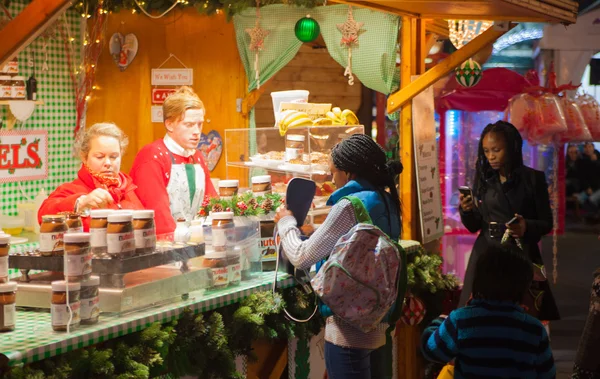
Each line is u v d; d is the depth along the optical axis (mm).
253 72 6676
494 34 5832
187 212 5105
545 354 3338
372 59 6238
